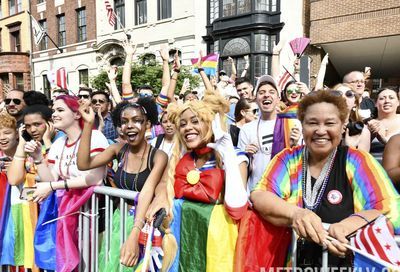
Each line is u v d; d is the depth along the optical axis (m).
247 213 1.83
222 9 12.98
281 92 4.51
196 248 1.96
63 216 2.59
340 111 1.70
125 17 16.53
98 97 5.01
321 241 1.46
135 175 2.35
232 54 12.84
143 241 1.96
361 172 1.67
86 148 2.39
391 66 13.95
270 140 3.28
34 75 21.38
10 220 3.08
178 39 14.60
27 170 3.05
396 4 9.43
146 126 2.44
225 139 1.94
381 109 3.38
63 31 19.80
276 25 11.93
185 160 2.12
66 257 2.54
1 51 22.91
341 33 10.41
